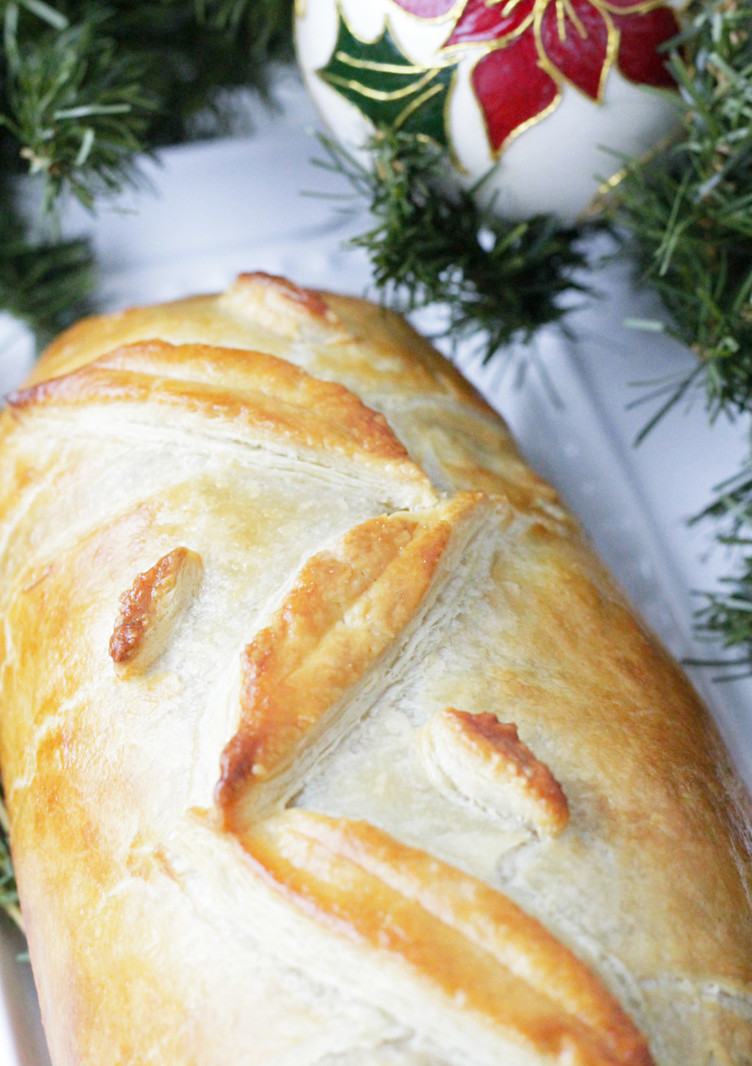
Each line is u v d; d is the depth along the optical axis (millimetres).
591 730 384
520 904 354
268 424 406
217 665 383
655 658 416
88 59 529
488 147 457
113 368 428
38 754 399
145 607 385
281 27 564
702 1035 355
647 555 508
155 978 364
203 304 462
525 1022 341
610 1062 340
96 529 411
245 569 394
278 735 363
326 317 446
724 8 442
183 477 409
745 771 458
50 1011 391
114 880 375
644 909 363
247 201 589
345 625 380
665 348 555
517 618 400
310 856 354
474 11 437
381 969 345
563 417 541
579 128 450
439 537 394
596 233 529
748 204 456
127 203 582
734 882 379
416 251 478
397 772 368
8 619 420
